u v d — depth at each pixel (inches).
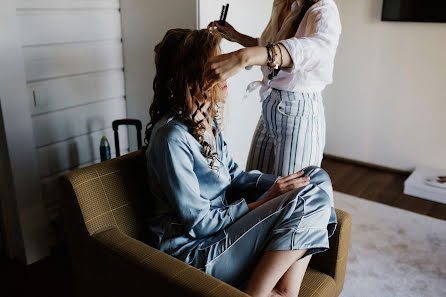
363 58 124.6
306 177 53.7
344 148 135.6
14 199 78.1
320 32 55.9
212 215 49.5
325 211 47.4
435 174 118.7
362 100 128.3
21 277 78.7
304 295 49.8
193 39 47.9
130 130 96.2
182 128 49.0
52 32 77.9
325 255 54.2
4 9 68.9
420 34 114.8
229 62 47.1
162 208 52.4
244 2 92.0
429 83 117.1
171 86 49.6
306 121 63.0
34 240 82.3
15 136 74.9
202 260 47.6
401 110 123.3
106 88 90.2
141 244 47.1
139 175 54.9
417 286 77.5
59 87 81.4
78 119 86.4
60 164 85.4
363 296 74.6
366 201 109.5
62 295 74.0
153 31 85.4
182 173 47.7
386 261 84.5
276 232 45.9
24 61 74.8
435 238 93.0
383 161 130.3
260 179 58.7
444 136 119.0
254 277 45.3
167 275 41.6
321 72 60.6
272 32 68.9
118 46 90.4
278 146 66.1
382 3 117.1
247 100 101.9
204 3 80.4
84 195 49.4
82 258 51.7
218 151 55.3
